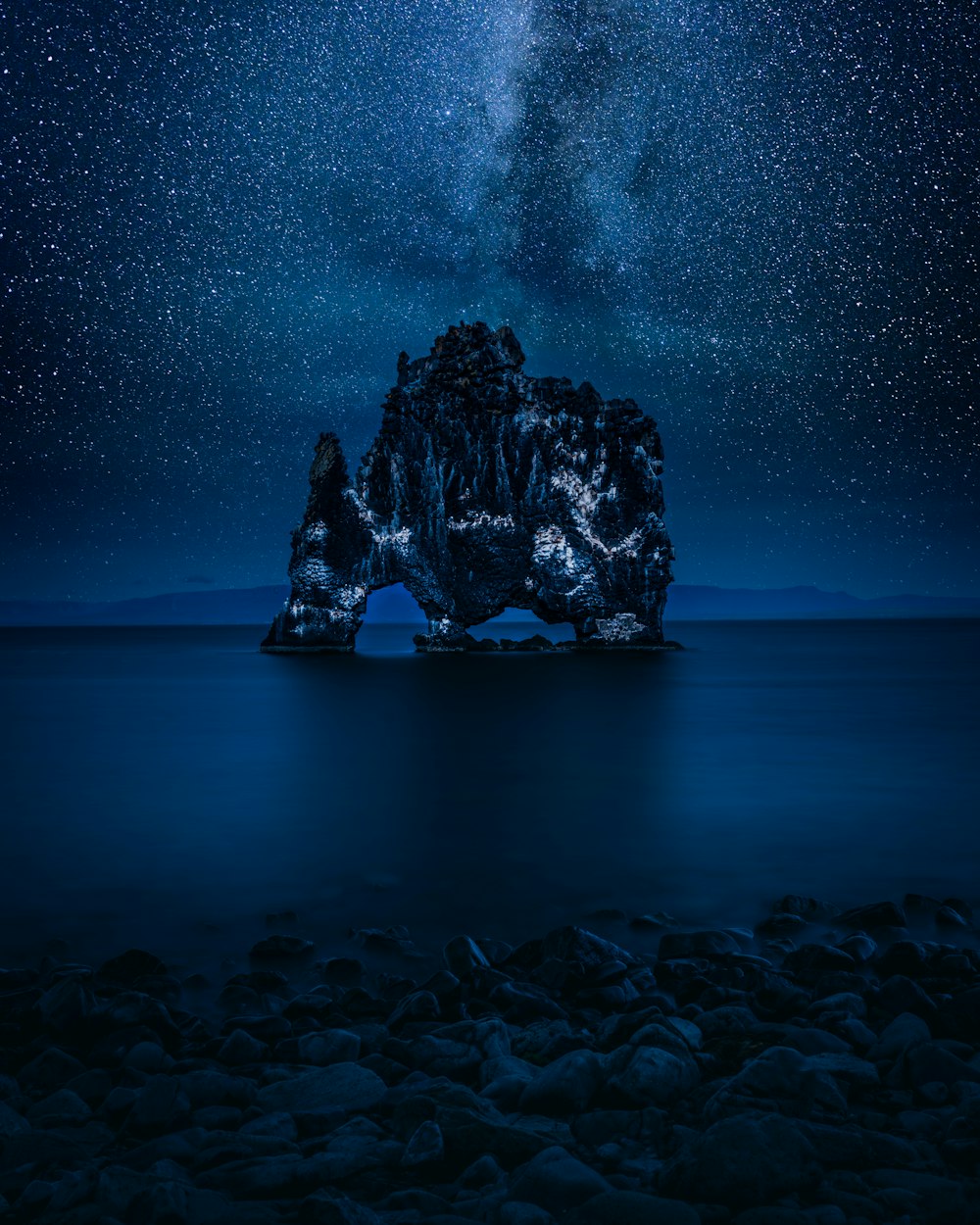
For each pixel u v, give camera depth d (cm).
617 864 1130
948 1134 433
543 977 711
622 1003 656
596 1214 352
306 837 1298
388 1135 450
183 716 3075
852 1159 409
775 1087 470
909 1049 515
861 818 1410
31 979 738
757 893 1009
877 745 2303
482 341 7625
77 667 6450
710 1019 591
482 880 1065
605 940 809
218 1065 549
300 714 3111
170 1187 372
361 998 672
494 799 1590
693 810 1477
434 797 1614
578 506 7500
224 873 1104
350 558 7544
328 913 941
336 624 7519
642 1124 448
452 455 7550
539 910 945
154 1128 466
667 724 2772
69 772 1923
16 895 1015
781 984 663
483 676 4947
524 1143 429
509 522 7506
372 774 1870
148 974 744
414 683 4491
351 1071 512
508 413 7469
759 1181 381
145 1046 566
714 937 788
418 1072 520
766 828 1338
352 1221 350
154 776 1867
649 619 7612
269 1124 457
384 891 1022
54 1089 537
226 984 721
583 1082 486
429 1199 377
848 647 10031
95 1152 441
